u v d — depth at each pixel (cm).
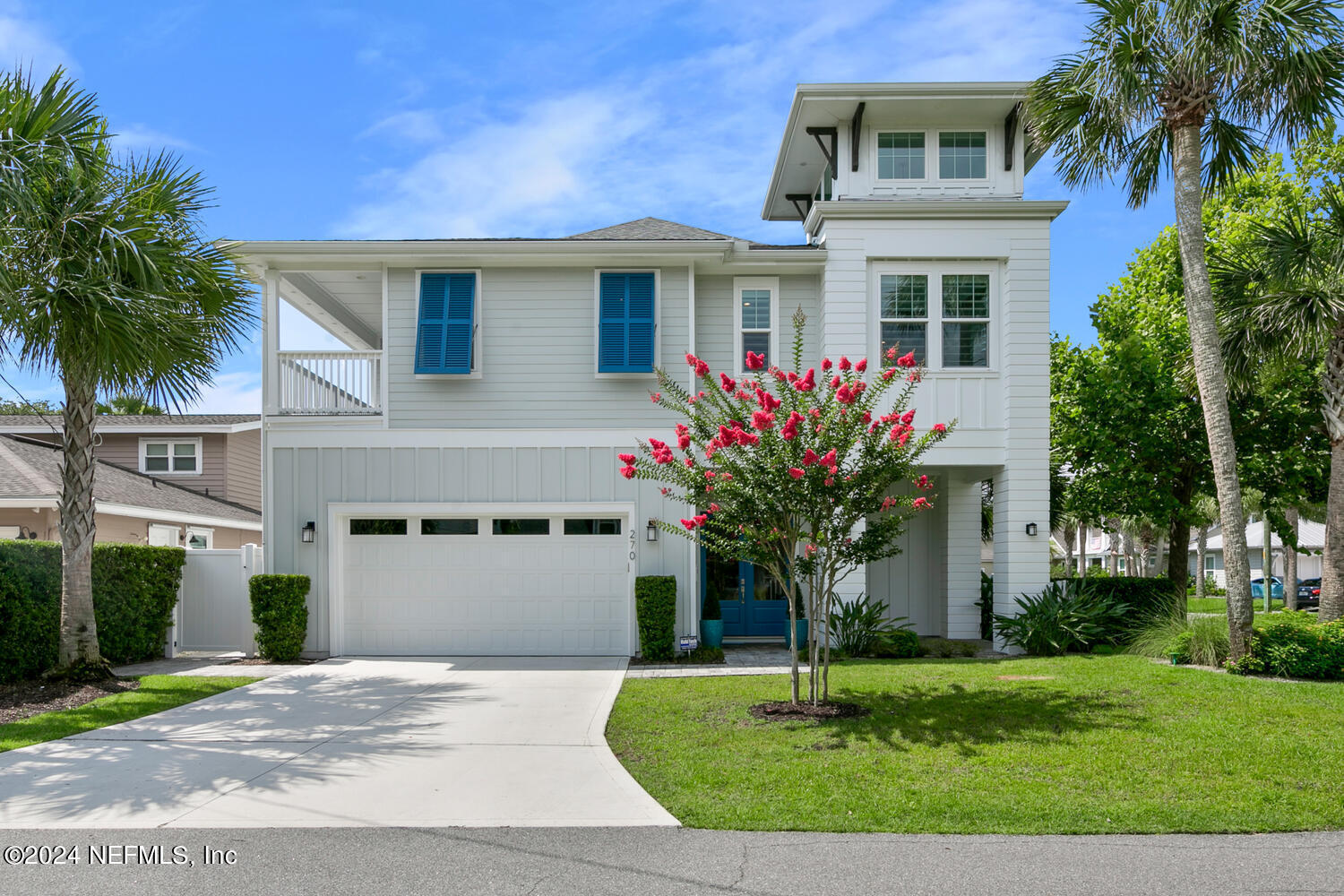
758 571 1563
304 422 1367
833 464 790
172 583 1345
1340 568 1133
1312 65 999
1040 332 1391
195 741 777
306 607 1340
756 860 499
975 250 1398
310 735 802
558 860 500
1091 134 1144
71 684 1027
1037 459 1377
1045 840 532
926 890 458
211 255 1082
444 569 1361
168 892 453
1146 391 1551
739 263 1407
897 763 683
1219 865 491
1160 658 1159
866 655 1345
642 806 596
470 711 902
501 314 1399
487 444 1366
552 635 1352
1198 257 1088
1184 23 988
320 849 518
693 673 1171
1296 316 1112
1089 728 765
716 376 1439
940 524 1606
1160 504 1586
